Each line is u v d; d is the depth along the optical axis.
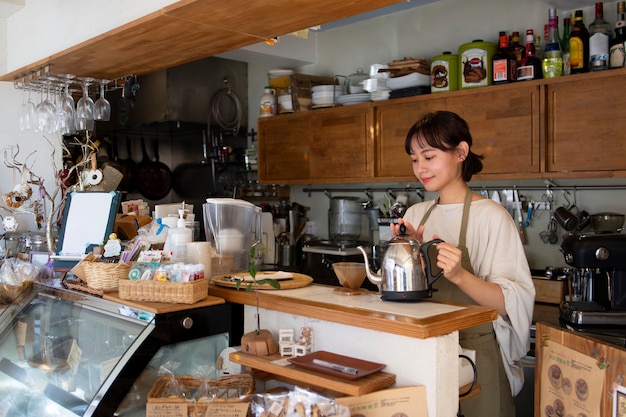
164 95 5.23
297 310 1.79
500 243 2.00
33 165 3.88
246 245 2.46
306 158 4.83
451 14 4.43
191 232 2.26
